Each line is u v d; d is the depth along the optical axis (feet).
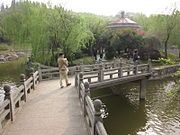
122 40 104.37
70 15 82.48
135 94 62.28
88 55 106.11
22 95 30.27
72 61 85.71
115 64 64.85
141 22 136.36
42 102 31.55
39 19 80.38
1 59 139.23
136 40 104.63
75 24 81.51
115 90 62.44
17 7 89.35
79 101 31.68
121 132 39.29
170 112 47.34
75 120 24.30
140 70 56.39
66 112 27.09
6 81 78.13
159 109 49.44
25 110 27.96
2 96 59.41
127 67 52.49
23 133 21.03
